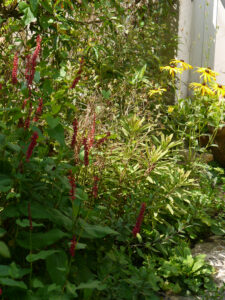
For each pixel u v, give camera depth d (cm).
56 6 312
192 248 325
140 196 312
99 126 320
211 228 358
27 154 185
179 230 299
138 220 193
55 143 266
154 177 336
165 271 269
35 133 183
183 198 342
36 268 209
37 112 212
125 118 362
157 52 584
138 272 241
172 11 627
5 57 319
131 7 536
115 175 323
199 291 260
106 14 402
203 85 487
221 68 644
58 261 192
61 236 196
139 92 475
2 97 255
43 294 180
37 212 200
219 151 525
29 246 189
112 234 252
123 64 483
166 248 298
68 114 300
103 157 295
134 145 357
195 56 670
